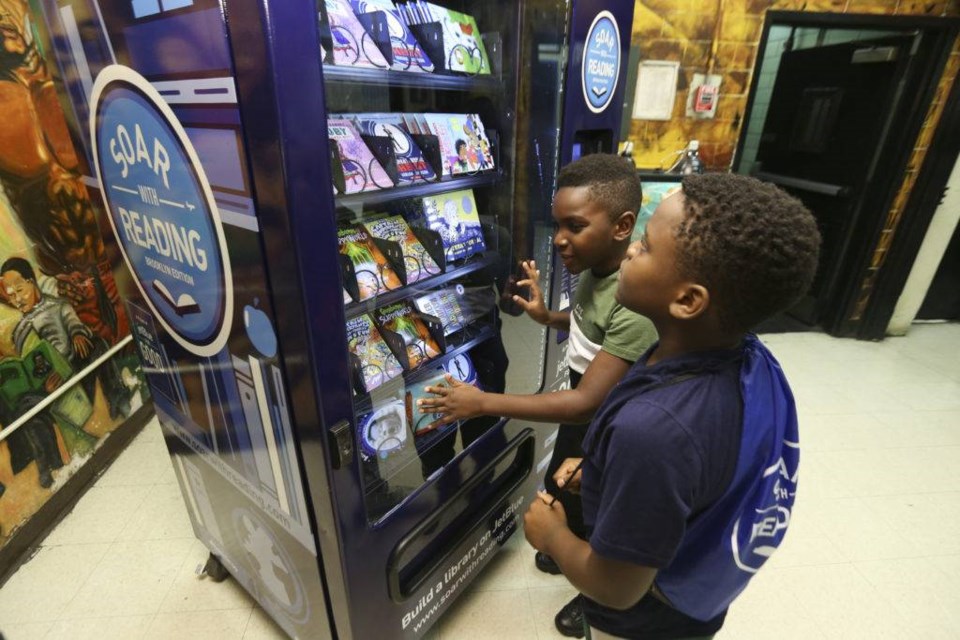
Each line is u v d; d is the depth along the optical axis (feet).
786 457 2.26
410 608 4.21
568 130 4.53
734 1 8.79
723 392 1.99
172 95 2.66
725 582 2.34
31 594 5.30
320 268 2.62
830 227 11.58
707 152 9.87
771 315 1.93
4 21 5.57
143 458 7.27
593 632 3.12
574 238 3.35
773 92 12.69
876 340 11.59
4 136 5.60
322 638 4.14
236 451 3.81
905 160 10.06
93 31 2.97
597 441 2.29
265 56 2.15
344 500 3.22
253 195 2.53
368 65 3.29
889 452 7.71
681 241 1.87
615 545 2.02
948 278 12.30
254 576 4.64
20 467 5.74
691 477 1.91
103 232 4.02
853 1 8.99
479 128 4.46
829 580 5.59
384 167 3.52
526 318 5.13
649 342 3.09
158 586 5.40
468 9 4.44
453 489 4.31
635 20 8.76
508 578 5.61
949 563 5.83
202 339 3.50
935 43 9.31
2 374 5.53
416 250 4.04
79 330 6.63
